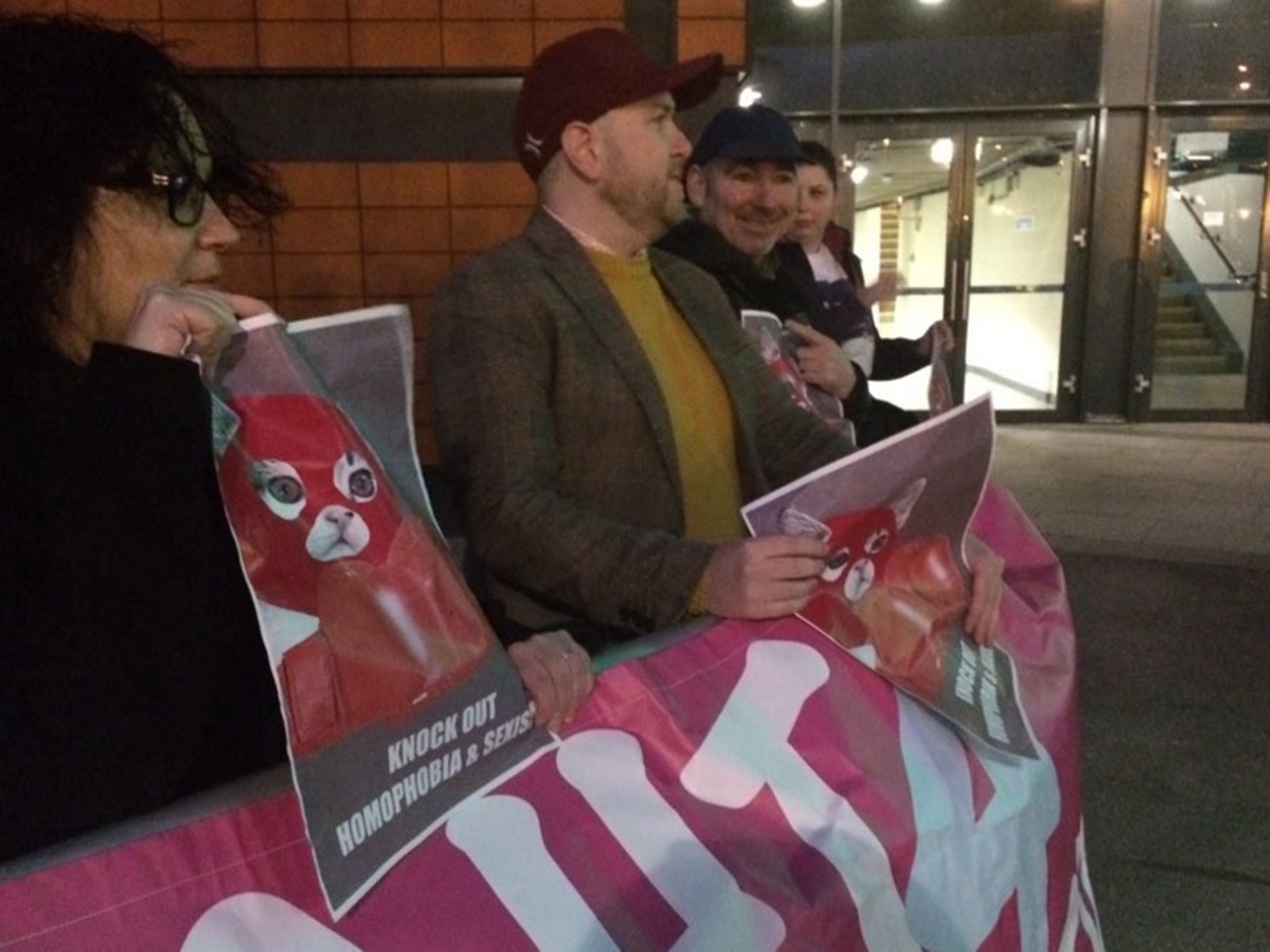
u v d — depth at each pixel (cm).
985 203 848
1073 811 175
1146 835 300
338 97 420
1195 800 318
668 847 121
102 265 105
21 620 95
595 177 171
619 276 176
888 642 153
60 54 102
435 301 168
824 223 322
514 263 165
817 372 235
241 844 97
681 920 118
